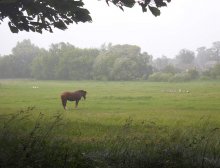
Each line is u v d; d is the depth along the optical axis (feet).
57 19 30.58
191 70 415.64
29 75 547.49
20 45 586.45
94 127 59.11
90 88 250.57
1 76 541.75
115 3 29.63
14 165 20.56
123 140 29.01
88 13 29.78
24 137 28.58
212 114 89.04
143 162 23.31
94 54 492.13
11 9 29.71
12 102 130.00
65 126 55.26
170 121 73.31
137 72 440.04
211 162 24.08
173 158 24.36
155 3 28.91
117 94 179.63
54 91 212.43
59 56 497.46
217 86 269.23
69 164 21.50
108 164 23.08
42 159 21.39
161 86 285.43
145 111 98.37
